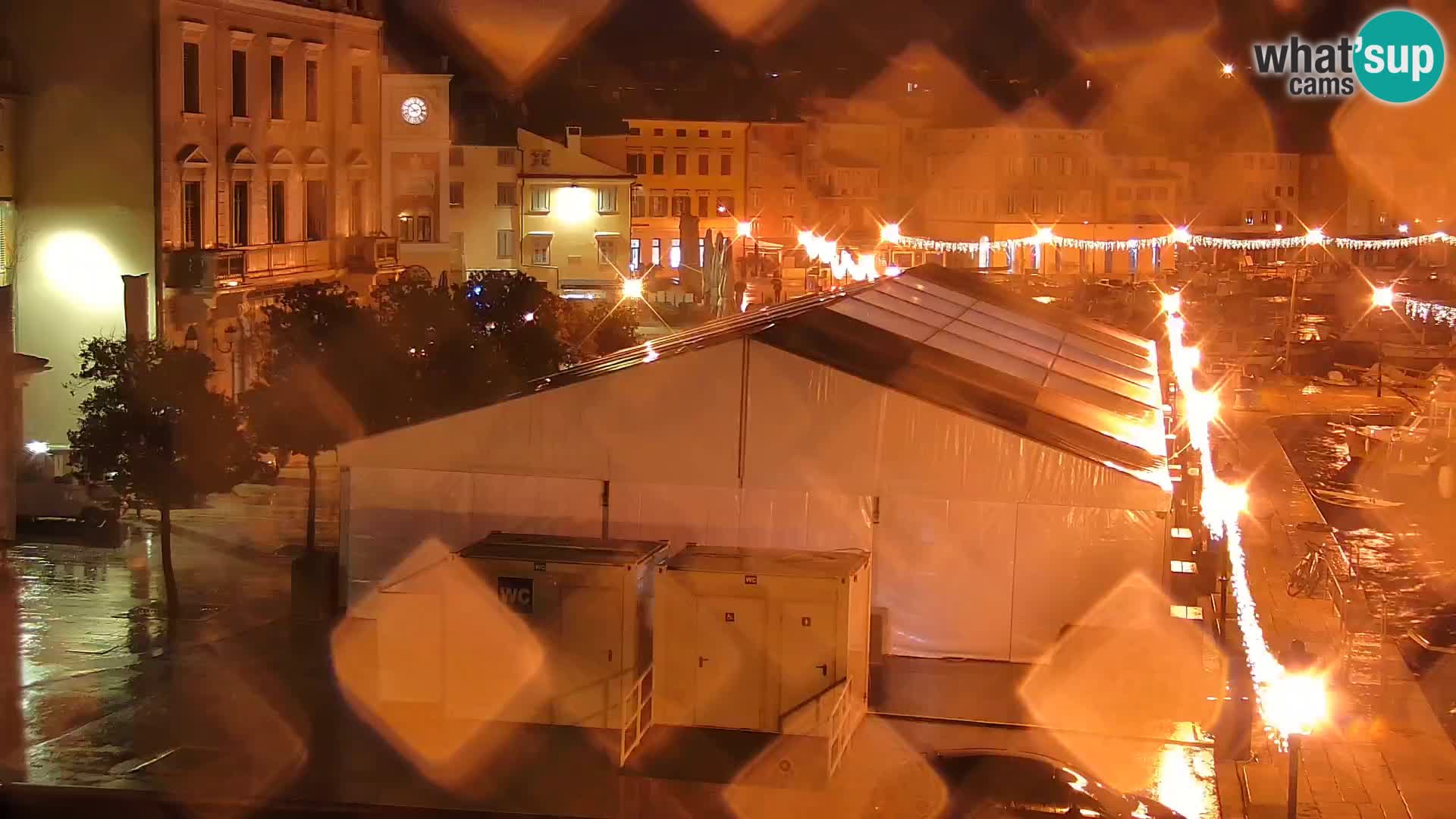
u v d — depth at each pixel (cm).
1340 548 3909
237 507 4631
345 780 2133
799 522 2655
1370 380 7931
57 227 5262
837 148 14225
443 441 2761
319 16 6356
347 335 4097
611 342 6094
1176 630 2509
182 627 3212
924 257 14400
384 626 2319
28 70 5244
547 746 2212
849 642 2117
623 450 2705
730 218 13175
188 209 5469
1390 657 3041
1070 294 11838
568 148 10244
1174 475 3117
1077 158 15425
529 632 2242
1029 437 2584
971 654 2617
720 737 2133
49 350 5281
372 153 6850
